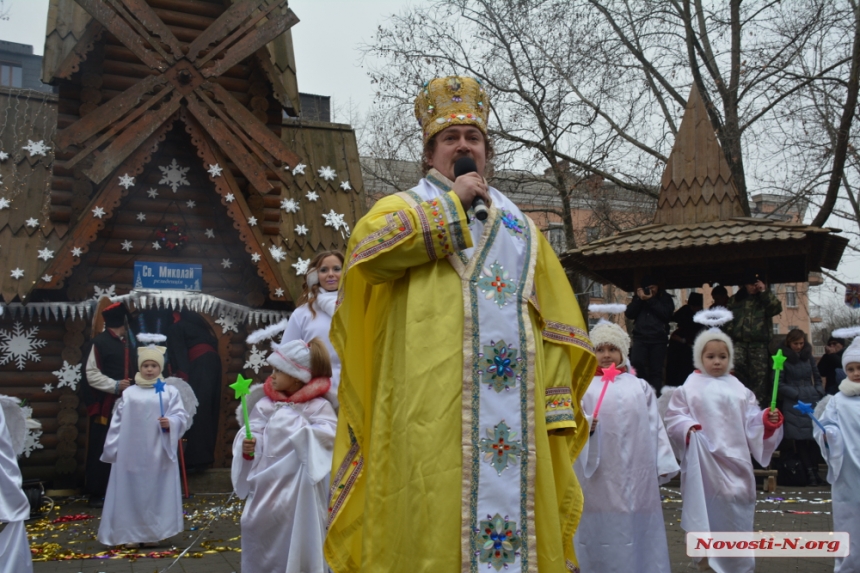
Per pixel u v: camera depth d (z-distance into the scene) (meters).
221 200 10.40
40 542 7.04
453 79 3.29
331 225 12.05
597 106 18.11
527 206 22.22
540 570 2.78
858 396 6.16
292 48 13.25
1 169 10.76
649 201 19.81
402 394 2.81
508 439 2.82
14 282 9.76
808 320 37.16
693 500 5.54
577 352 3.29
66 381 9.82
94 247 10.31
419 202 3.07
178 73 10.43
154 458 6.79
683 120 11.48
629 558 5.14
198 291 10.66
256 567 4.89
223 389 10.55
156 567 6.03
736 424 5.68
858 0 15.77
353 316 3.11
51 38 11.17
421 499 2.68
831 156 16.08
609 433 5.27
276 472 4.84
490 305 2.92
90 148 9.92
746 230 10.34
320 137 13.12
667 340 10.35
